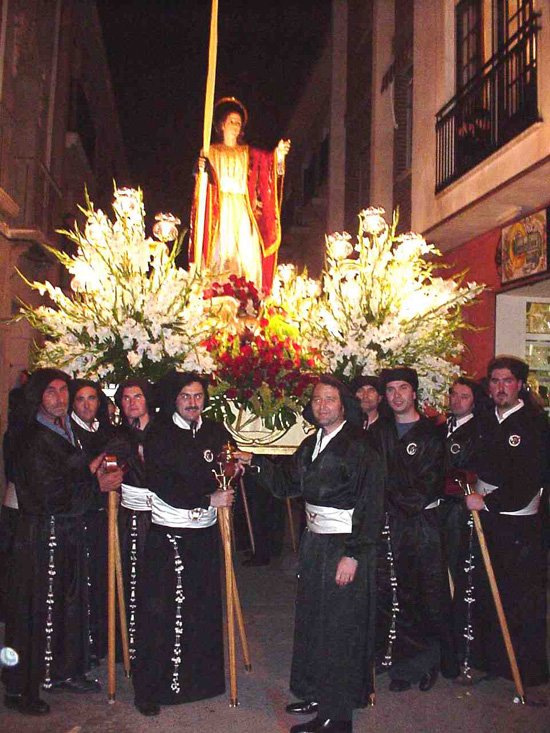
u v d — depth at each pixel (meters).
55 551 4.50
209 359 5.95
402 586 4.82
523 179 7.86
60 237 15.47
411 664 4.81
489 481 4.89
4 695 4.61
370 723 4.33
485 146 9.27
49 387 4.48
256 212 8.67
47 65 14.17
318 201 18.62
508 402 4.87
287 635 5.94
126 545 5.13
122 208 6.29
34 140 12.35
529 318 9.93
